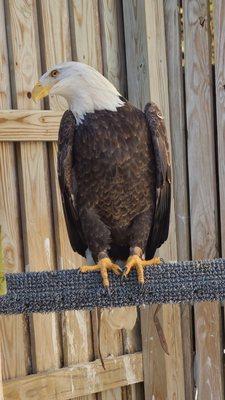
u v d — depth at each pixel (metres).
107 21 4.44
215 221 4.43
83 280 2.83
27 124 3.97
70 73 3.25
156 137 3.28
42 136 4.03
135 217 3.36
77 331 4.27
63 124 3.32
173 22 4.44
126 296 2.84
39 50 4.18
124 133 3.23
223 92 4.34
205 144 4.41
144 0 4.32
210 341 4.45
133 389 4.51
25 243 4.08
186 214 4.48
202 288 2.82
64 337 4.24
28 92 4.07
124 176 3.26
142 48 4.36
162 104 4.41
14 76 4.02
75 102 3.28
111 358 4.36
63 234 4.19
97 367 4.28
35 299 2.76
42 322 4.13
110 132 3.22
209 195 4.41
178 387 4.45
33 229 4.08
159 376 4.41
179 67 4.44
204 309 4.45
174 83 4.46
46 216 4.14
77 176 3.32
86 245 3.54
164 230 3.50
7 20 4.02
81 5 4.32
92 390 4.26
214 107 4.44
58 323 4.24
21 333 4.07
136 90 4.43
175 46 4.44
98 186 3.28
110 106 3.25
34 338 4.10
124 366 4.40
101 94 3.25
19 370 4.04
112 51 4.47
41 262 4.12
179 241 4.48
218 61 4.34
